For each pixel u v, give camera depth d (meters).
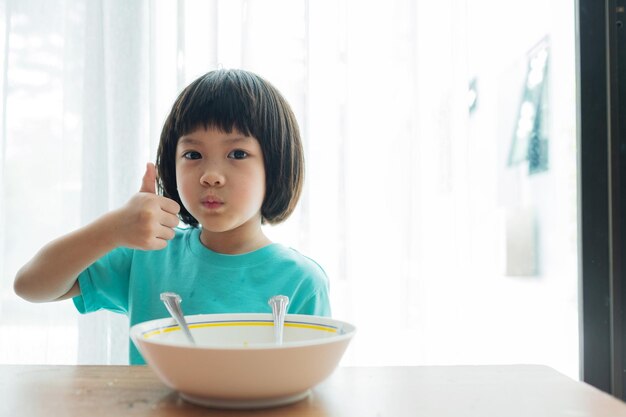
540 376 0.57
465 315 1.46
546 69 1.96
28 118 1.44
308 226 1.39
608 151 1.33
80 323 1.36
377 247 1.45
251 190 0.82
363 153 1.45
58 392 0.50
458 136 1.47
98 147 1.39
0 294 1.40
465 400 0.49
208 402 0.47
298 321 0.58
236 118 0.81
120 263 0.92
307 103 1.41
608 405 0.48
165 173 0.92
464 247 1.46
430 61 1.48
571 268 1.93
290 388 0.45
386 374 0.58
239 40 1.44
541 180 2.08
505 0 1.65
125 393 0.50
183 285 0.89
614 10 1.32
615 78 1.32
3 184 1.42
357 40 1.46
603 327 1.34
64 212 1.43
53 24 1.46
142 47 1.42
